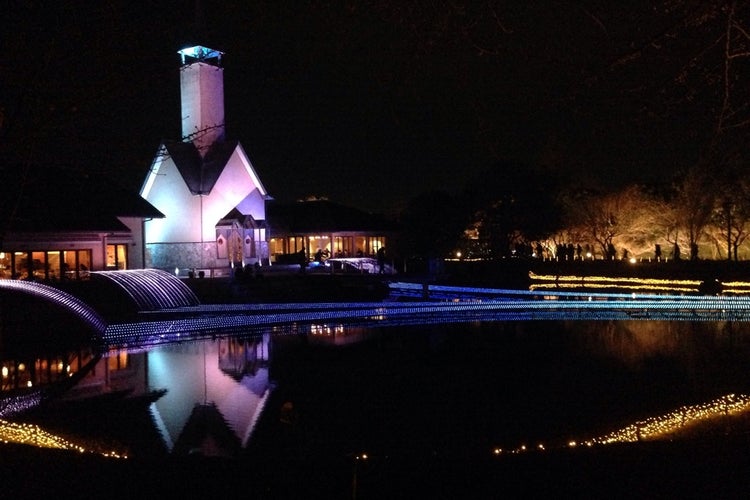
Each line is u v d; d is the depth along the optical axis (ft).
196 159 146.51
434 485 21.65
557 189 206.59
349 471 22.94
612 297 138.72
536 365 64.54
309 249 193.36
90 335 78.74
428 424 43.80
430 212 216.13
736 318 103.71
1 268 99.60
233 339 83.10
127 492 21.06
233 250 146.41
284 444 39.75
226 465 23.29
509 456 24.22
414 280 163.63
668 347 74.33
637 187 207.10
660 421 42.83
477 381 57.41
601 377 58.13
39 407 48.24
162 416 45.85
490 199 205.46
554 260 214.07
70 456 24.17
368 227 194.80
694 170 169.27
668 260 189.88
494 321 101.60
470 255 233.96
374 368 63.67
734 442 25.20
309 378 59.16
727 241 184.75
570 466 22.94
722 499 20.04
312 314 102.42
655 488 20.90
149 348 75.97
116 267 122.72
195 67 142.82
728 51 18.61
